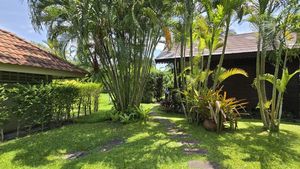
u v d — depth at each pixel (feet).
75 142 24.82
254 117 39.58
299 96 40.34
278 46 26.53
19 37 37.60
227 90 45.47
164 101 47.11
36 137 26.55
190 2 29.58
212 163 18.67
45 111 30.12
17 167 19.24
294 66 40.75
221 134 26.53
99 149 22.91
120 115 34.04
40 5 31.94
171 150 21.44
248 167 18.07
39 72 31.37
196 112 30.91
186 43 34.78
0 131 26.32
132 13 30.58
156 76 65.82
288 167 18.17
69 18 32.50
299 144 23.36
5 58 26.91
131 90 35.99
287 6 25.20
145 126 30.71
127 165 18.63
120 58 34.32
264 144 23.09
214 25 29.01
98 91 45.98
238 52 40.52
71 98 35.78
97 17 32.40
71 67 37.35
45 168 18.94
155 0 32.09
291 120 36.96
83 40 33.37
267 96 41.09
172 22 32.71
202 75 30.37
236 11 27.40
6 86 29.48
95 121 35.45
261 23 25.14
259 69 29.30
